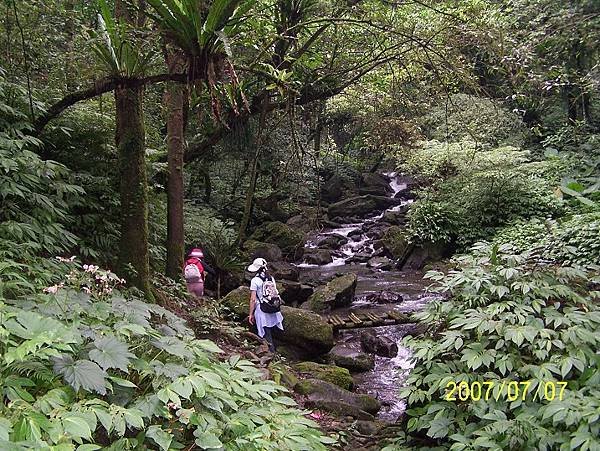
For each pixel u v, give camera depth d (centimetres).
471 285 303
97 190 445
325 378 513
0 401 174
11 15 407
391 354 654
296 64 616
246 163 1036
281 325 567
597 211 872
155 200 571
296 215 1448
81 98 395
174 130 532
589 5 713
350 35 636
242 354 463
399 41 560
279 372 449
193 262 601
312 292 889
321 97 653
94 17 472
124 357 208
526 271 313
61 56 434
